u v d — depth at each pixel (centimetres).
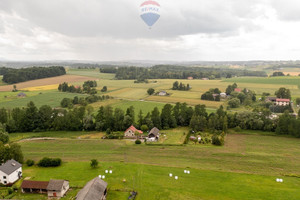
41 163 6544
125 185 5466
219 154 7519
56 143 8775
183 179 5756
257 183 5553
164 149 8044
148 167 6456
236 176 5922
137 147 8269
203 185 5459
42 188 5134
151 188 5319
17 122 10400
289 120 9494
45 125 10619
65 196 5034
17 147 6700
